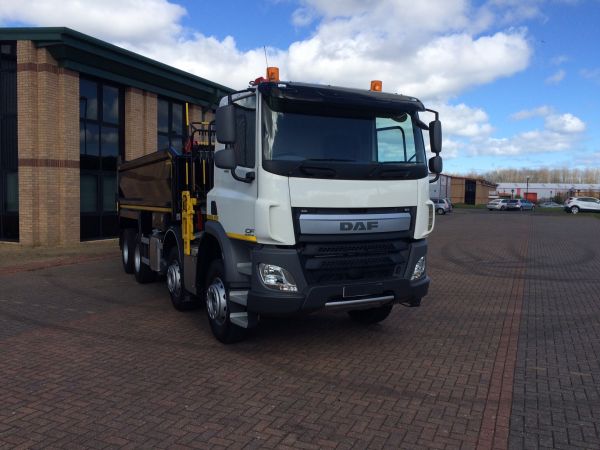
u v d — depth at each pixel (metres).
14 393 4.70
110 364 5.49
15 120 15.55
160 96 19.47
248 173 5.37
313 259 5.29
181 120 20.70
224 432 3.96
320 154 5.43
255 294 5.28
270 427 4.05
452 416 4.25
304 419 4.19
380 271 5.70
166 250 8.34
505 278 11.13
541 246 18.08
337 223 5.33
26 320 7.30
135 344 6.21
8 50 15.45
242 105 5.64
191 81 19.66
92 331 6.76
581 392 4.77
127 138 17.94
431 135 6.16
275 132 5.27
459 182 84.62
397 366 5.46
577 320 7.44
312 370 5.33
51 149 15.29
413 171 5.82
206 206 6.60
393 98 5.89
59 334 6.62
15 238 15.88
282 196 5.14
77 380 5.02
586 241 20.09
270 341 6.33
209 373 5.23
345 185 5.38
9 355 5.77
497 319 7.48
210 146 7.08
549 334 6.71
